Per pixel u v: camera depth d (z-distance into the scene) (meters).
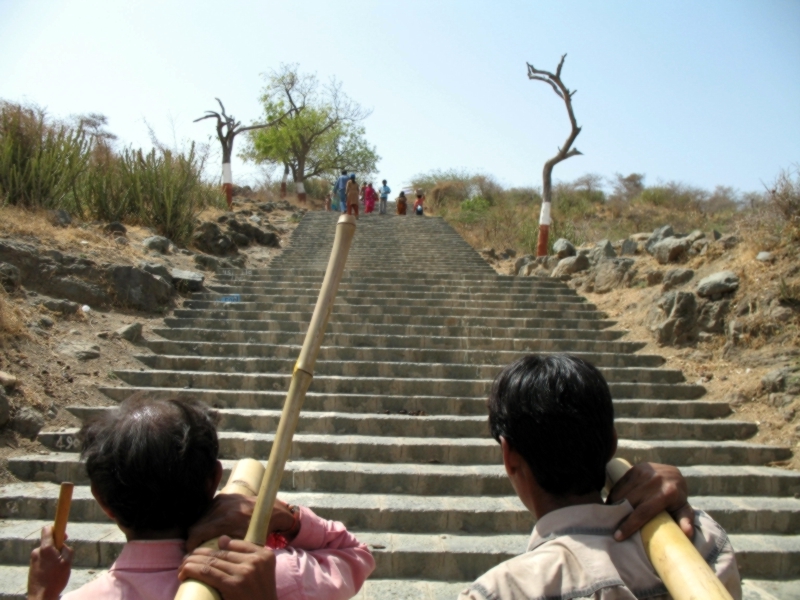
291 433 1.40
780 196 8.99
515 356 8.13
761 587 4.55
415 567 4.52
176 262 11.14
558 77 14.58
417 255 15.38
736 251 9.24
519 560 1.31
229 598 1.20
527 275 13.16
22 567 4.39
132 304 8.77
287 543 1.68
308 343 1.46
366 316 9.33
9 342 6.63
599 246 12.01
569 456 1.37
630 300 10.02
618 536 1.31
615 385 7.35
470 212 24.55
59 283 8.17
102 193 12.06
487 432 6.31
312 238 16.77
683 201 29.72
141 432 1.46
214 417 1.70
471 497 5.32
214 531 1.40
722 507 5.23
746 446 6.13
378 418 6.28
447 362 8.05
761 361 7.43
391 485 5.40
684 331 8.43
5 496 4.91
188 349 8.02
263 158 38.16
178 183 12.70
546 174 15.12
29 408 5.82
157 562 1.44
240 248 14.45
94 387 6.58
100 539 4.50
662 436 6.54
